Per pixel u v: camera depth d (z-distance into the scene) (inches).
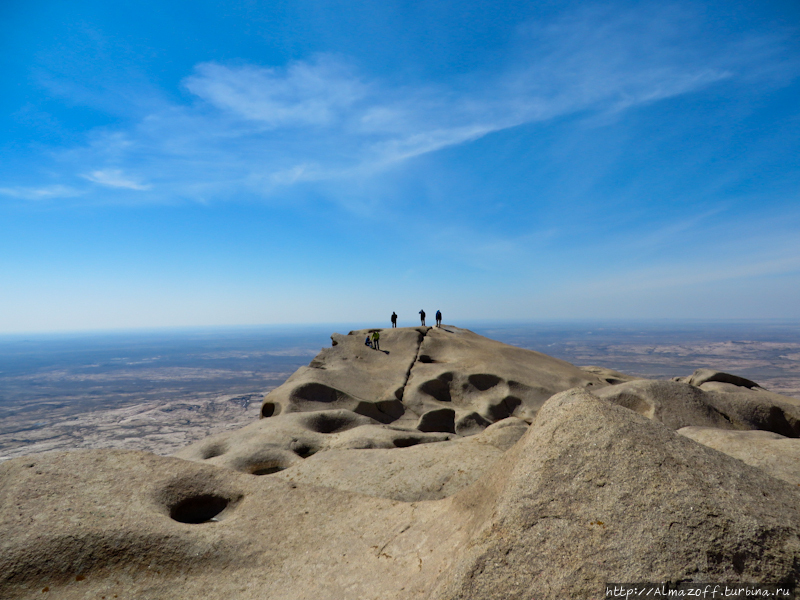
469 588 117.4
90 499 188.5
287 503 209.0
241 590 152.5
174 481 217.5
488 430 378.0
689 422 480.4
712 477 132.3
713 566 110.3
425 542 161.2
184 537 172.4
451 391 815.7
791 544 112.8
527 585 115.2
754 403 516.7
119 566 157.8
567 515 128.9
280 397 724.0
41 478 198.1
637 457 138.9
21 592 145.1
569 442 150.3
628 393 535.5
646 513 123.6
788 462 250.7
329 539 179.2
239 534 182.1
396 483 281.9
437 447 343.3
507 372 838.5
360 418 533.6
